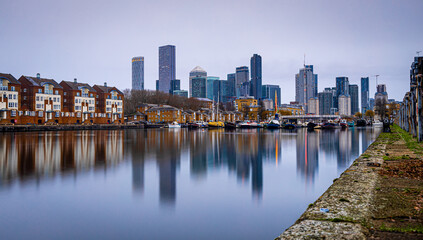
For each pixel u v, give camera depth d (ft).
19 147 138.00
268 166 83.41
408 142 103.04
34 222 41.37
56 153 114.01
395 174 45.52
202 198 52.24
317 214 27.45
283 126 435.94
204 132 315.17
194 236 37.04
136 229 39.19
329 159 96.63
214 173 73.46
